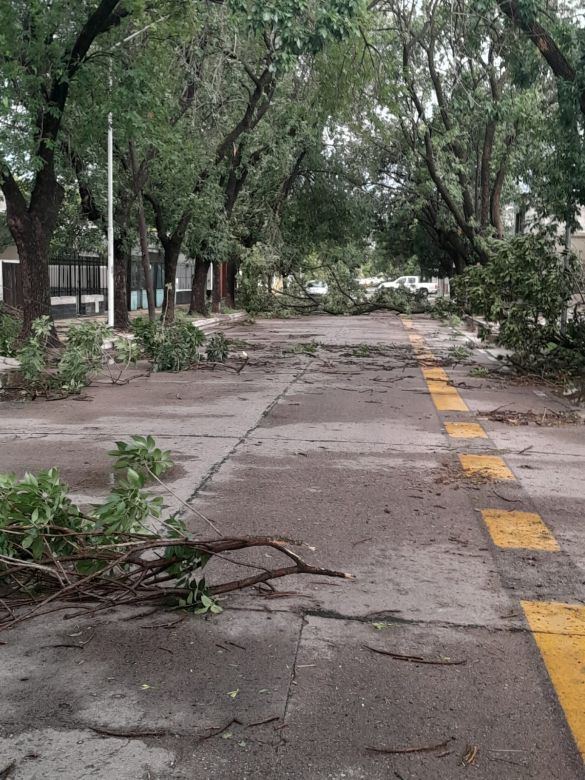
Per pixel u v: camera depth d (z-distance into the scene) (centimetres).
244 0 1359
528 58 1788
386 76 2242
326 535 538
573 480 696
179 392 1242
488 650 374
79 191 2250
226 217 2820
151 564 416
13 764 284
